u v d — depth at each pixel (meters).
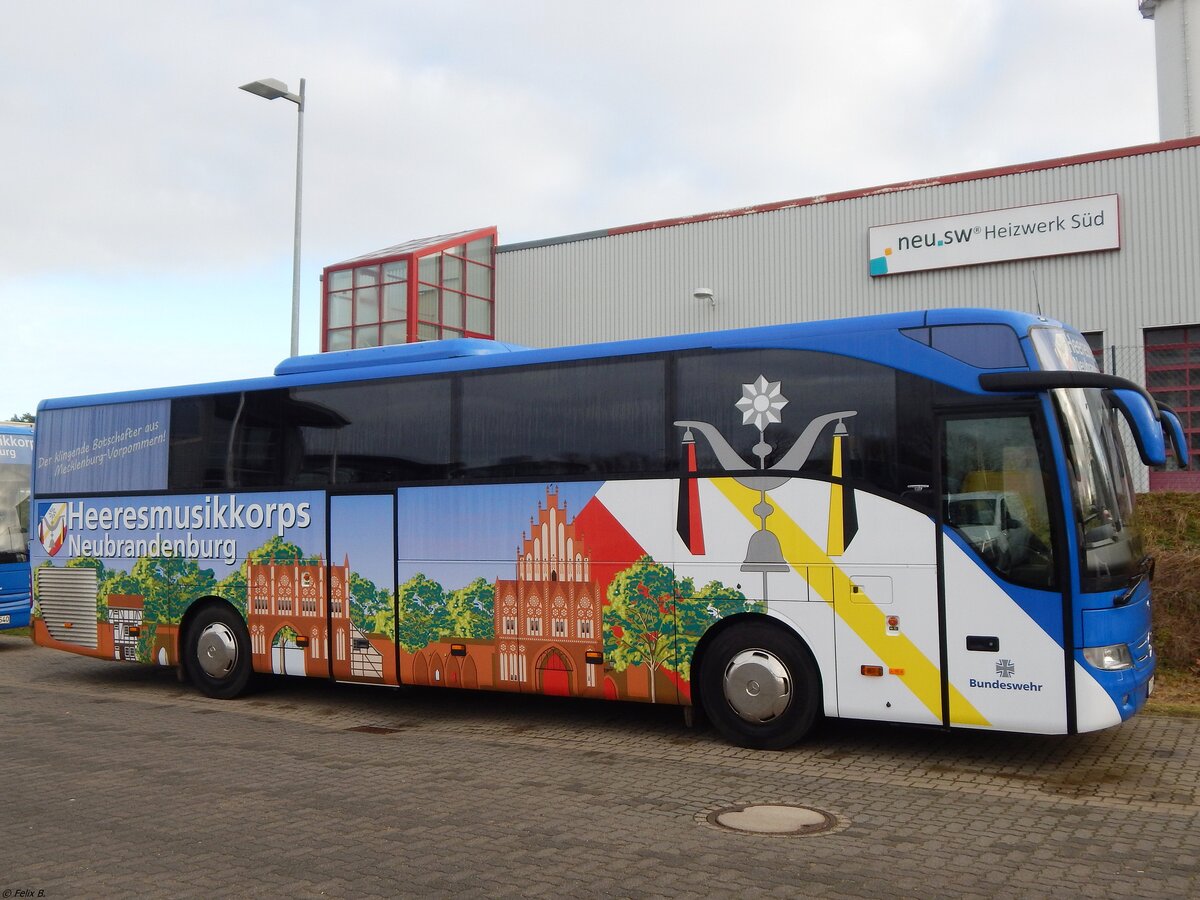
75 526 13.06
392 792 7.48
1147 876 5.50
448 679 10.16
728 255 29.34
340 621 10.91
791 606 8.46
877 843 6.12
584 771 8.14
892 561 8.08
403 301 31.28
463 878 5.53
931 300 26.56
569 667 9.46
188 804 7.15
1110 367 23.23
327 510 11.06
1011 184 25.61
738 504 8.73
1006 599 7.67
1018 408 7.76
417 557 10.40
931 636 7.91
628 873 5.59
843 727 9.65
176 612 12.17
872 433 8.24
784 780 7.75
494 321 33.38
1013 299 25.61
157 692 12.73
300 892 5.34
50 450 13.41
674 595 8.96
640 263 30.84
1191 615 11.81
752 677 8.65
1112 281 24.47
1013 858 5.82
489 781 7.81
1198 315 23.55
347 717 10.89
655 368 9.22
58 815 6.88
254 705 11.66
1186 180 23.81
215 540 11.88
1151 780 7.66
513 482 9.87
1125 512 8.17
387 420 10.75
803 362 8.58
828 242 27.97
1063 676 7.47
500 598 9.88
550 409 9.73
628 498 9.23
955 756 8.49
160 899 5.25
